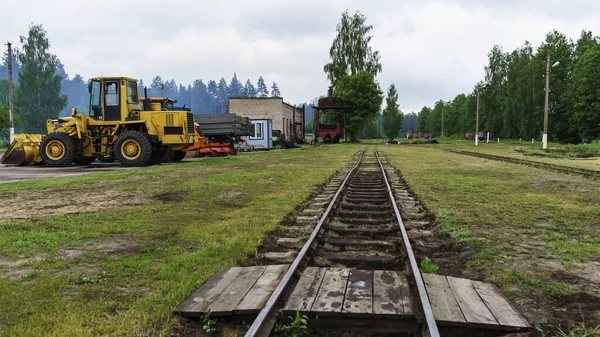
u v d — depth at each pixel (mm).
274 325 3236
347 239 5980
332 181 13258
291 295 3707
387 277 4172
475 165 19547
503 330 3221
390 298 3619
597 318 3428
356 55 60750
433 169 17422
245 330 3242
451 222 7023
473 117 94188
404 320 3305
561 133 57906
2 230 6285
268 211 7906
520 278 4355
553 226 6746
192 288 3969
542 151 32844
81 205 8477
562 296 3908
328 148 41812
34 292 3916
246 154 28781
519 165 19453
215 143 26141
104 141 18922
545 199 9406
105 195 9742
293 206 8516
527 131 64625
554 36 58625
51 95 64500
